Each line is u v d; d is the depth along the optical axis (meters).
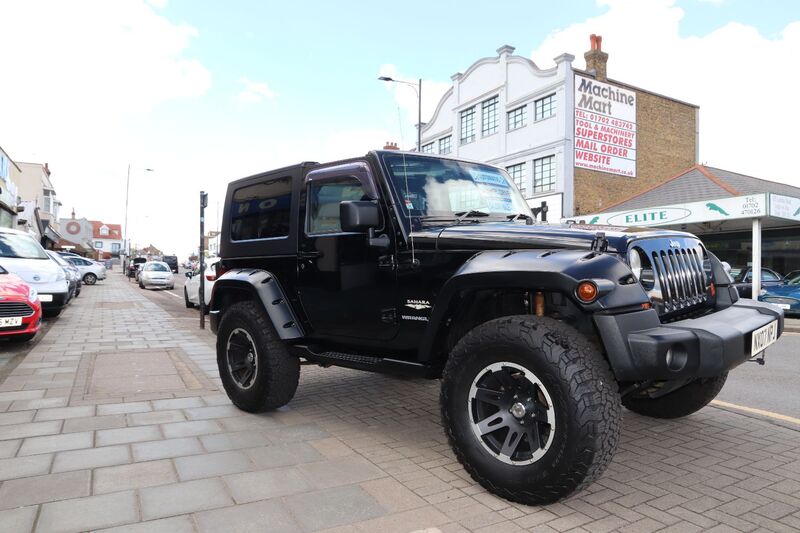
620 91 26.12
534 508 2.85
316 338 4.30
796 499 2.99
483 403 3.06
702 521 2.72
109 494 2.94
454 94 31.06
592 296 2.60
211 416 4.45
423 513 2.78
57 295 10.98
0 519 2.64
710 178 20.88
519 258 2.93
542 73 25.31
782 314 3.51
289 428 4.16
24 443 3.73
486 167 4.40
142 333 9.58
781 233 19.47
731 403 5.11
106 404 4.75
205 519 2.68
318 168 4.18
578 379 2.61
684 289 3.34
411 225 3.57
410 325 3.53
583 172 24.94
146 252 123.62
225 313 4.69
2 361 6.70
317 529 2.60
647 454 3.68
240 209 5.02
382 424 4.29
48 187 54.81
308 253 4.17
